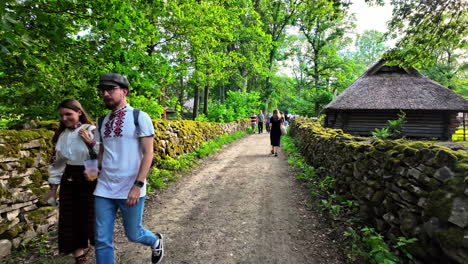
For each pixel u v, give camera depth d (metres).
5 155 2.68
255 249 2.88
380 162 3.12
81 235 2.40
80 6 3.75
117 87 1.97
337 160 4.66
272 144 9.36
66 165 2.38
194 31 10.16
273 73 31.48
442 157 2.17
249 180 5.91
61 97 4.55
